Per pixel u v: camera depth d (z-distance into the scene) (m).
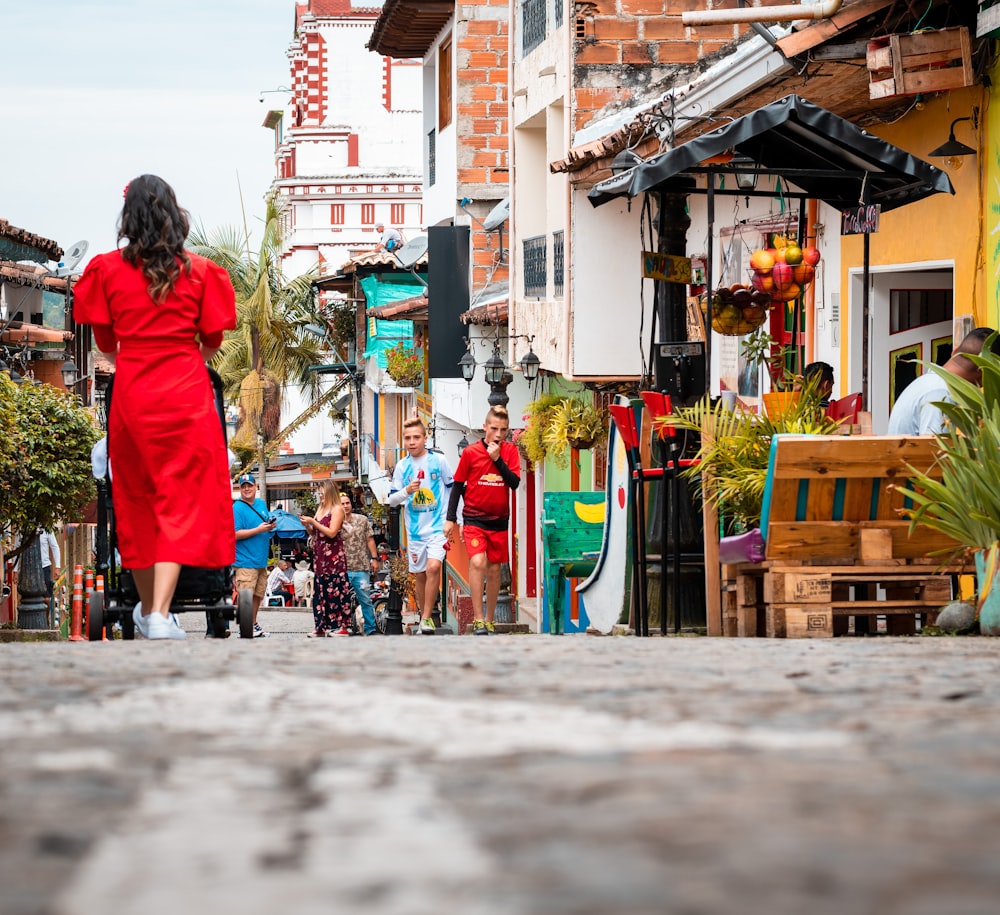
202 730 4.21
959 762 3.54
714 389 20.97
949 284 15.66
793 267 12.59
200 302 9.29
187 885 2.44
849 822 2.84
